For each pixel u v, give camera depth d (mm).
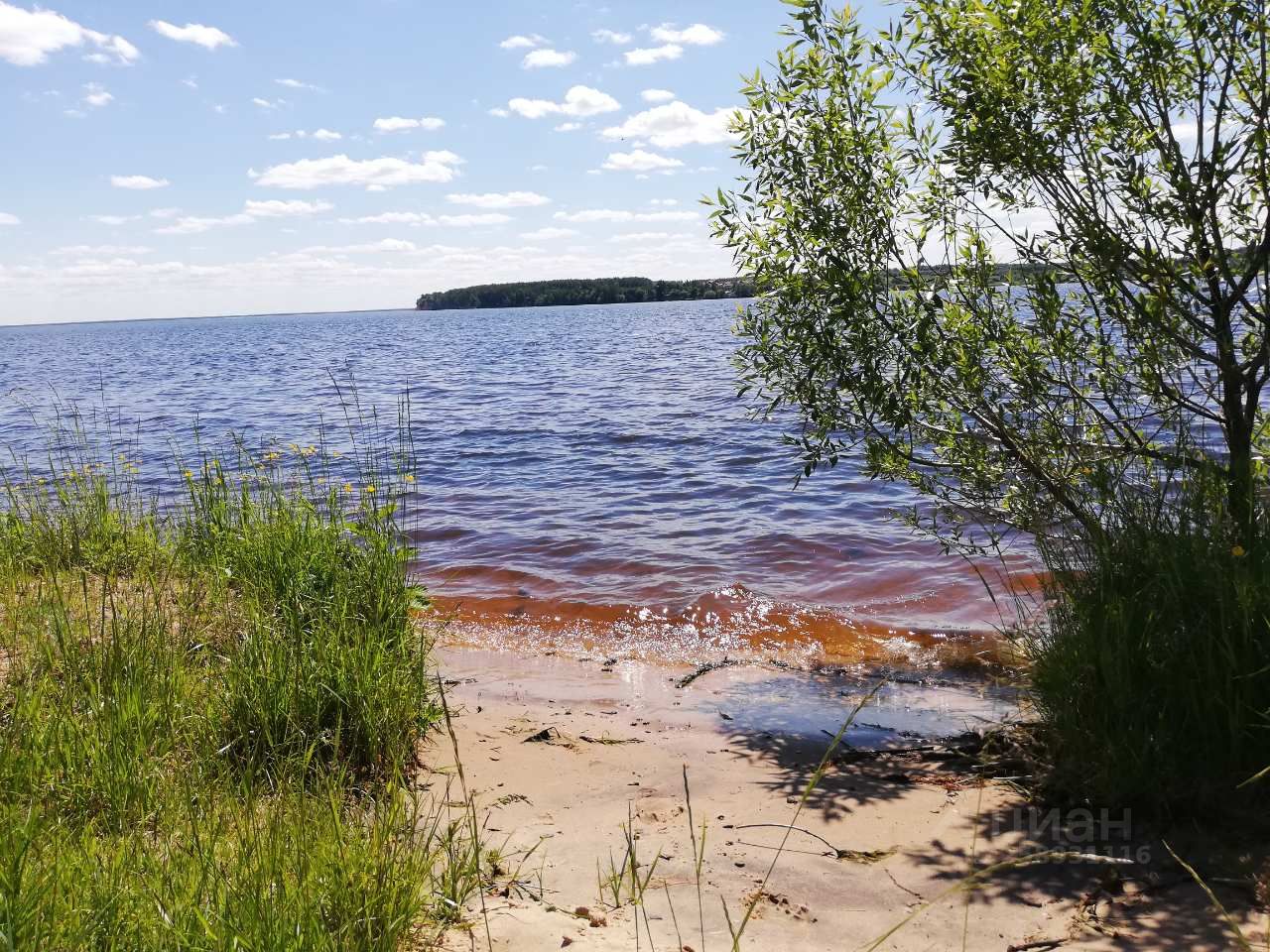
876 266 5363
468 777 4359
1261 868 3053
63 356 71000
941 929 2949
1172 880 3078
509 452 17125
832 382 5547
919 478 5715
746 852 3572
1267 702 3455
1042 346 5164
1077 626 3979
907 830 3701
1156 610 3705
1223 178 4445
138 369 48281
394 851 2924
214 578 5484
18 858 2379
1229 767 3463
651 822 3881
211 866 2615
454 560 9734
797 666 6418
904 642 6828
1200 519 3918
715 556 9594
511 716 5367
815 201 5324
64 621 4387
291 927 2439
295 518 6133
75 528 6695
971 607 7469
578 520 11562
